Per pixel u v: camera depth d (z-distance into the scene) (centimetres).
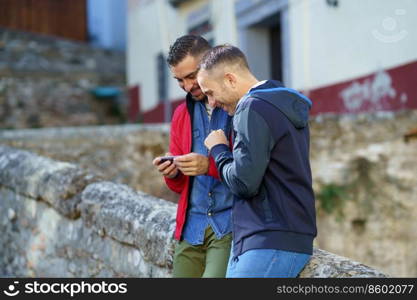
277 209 255
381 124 812
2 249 639
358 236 808
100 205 450
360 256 804
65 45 1956
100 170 1012
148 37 1633
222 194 309
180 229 321
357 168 816
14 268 609
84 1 2167
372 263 802
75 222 488
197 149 316
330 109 980
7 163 639
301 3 1041
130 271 409
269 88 263
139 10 1694
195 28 1388
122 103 1941
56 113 1831
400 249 796
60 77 1858
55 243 521
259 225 255
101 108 1909
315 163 823
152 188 1031
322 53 993
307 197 258
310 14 1020
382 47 858
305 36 1038
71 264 493
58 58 1906
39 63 1862
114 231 423
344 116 826
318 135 825
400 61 826
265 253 251
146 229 385
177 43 307
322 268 278
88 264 466
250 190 253
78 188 489
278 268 251
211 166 293
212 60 273
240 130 253
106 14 2198
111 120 1905
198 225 315
